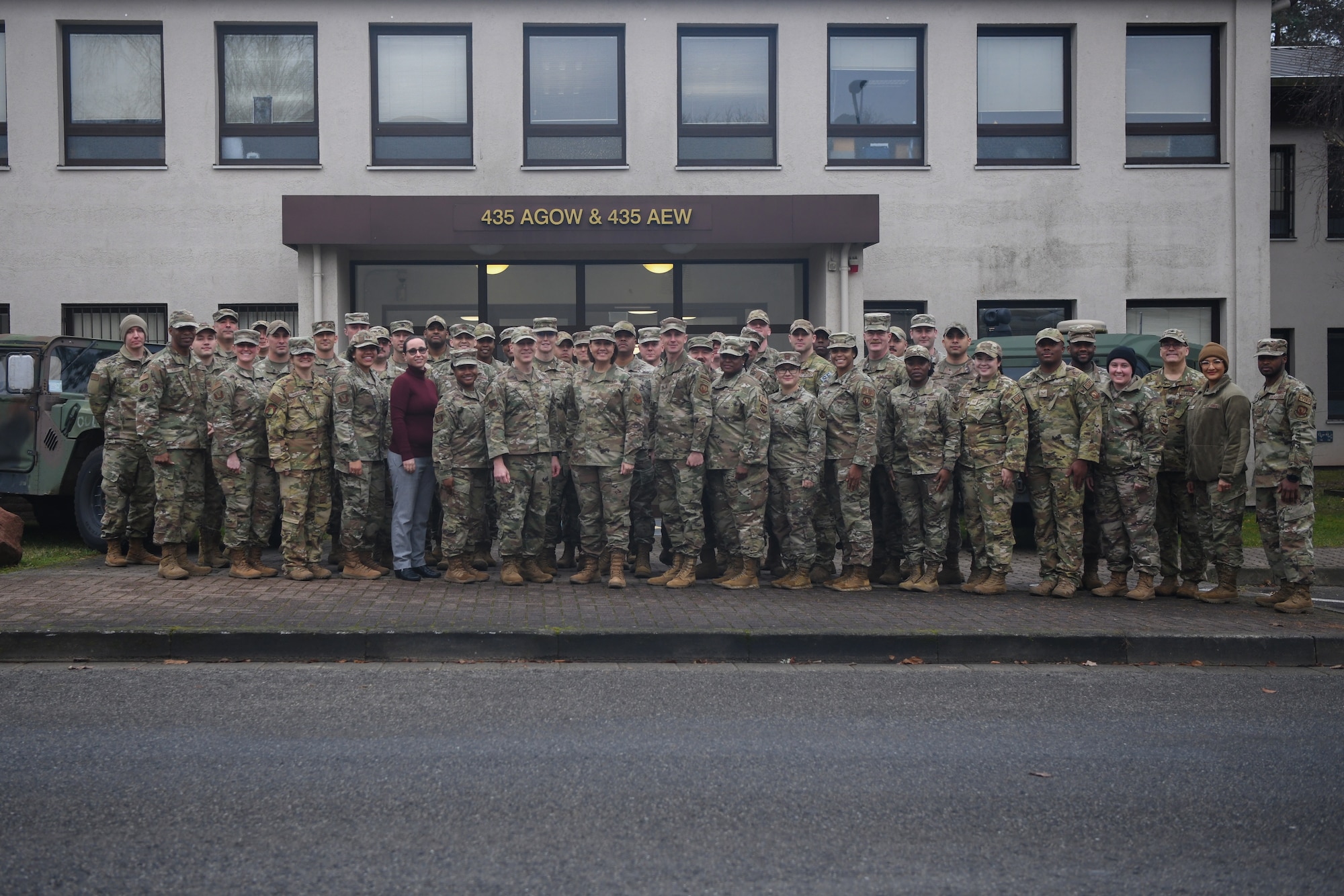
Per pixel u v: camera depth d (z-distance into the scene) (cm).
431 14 1567
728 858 380
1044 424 874
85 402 1097
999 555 881
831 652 705
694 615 759
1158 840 402
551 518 956
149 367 876
